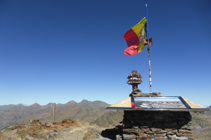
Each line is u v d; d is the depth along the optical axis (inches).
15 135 437.4
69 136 433.1
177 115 366.9
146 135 354.6
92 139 407.5
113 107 359.9
